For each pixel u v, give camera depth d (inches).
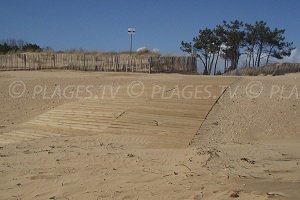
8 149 425.4
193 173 271.0
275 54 1828.2
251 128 484.7
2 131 572.1
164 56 1456.7
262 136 461.4
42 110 705.0
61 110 625.9
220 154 340.8
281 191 218.8
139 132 500.7
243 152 354.3
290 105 563.5
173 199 222.5
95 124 550.3
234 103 578.6
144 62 1348.4
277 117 517.0
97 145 431.8
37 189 259.4
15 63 1574.8
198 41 1803.6
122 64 1389.0
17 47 2054.6
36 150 407.8
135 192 239.8
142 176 274.8
